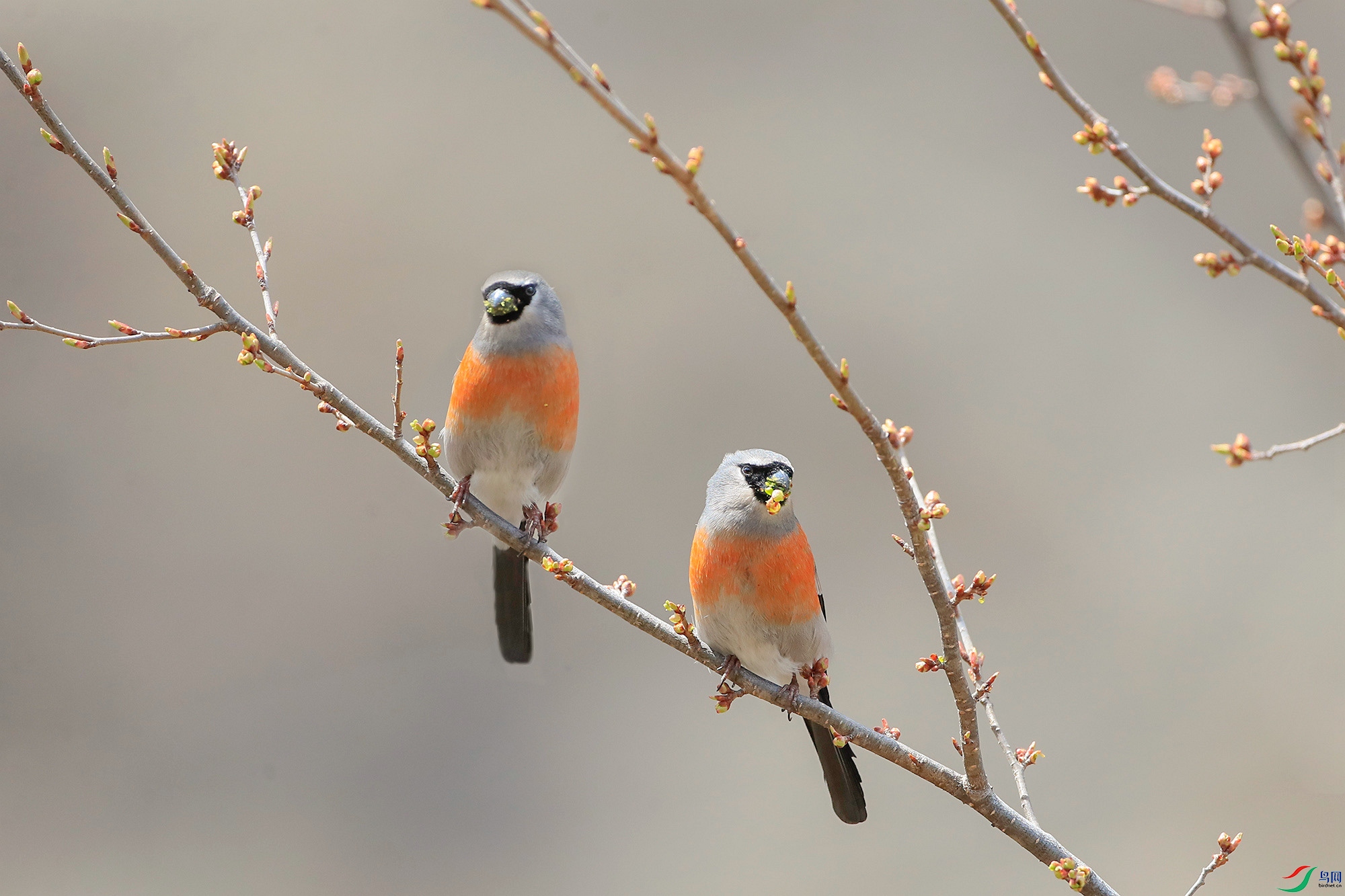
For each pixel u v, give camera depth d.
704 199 6.16
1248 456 6.65
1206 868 8.55
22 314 8.20
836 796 10.88
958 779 8.71
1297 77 6.96
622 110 5.88
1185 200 6.85
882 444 7.02
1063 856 8.46
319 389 9.22
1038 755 8.83
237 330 8.91
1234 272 6.80
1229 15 7.13
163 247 8.67
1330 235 7.64
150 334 8.58
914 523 7.44
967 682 8.13
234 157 9.37
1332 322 6.68
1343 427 6.62
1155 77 7.66
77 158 8.48
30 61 8.32
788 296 6.51
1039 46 6.83
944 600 7.80
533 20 5.63
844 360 6.71
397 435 9.66
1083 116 6.87
